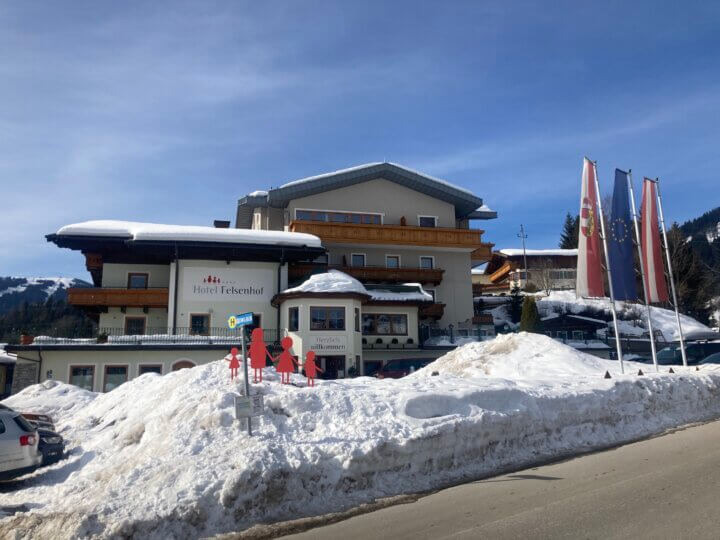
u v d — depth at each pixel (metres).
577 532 6.08
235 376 11.92
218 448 8.58
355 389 11.19
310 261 39.59
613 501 7.18
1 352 39.41
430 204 45.75
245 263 36.06
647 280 21.33
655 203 22.22
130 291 35.44
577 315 51.28
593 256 19.52
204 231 34.78
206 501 7.11
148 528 6.63
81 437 12.83
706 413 15.26
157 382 13.47
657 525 6.15
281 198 42.44
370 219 44.12
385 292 37.06
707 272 56.91
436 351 36.56
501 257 72.19
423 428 9.24
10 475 10.49
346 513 7.40
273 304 35.31
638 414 13.43
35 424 13.64
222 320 34.91
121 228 34.59
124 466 9.27
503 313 55.38
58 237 32.81
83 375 28.91
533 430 10.86
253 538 6.67
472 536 6.18
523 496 7.70
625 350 41.12
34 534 6.68
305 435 9.06
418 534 6.41
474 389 11.02
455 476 9.07
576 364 19.83
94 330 37.72
